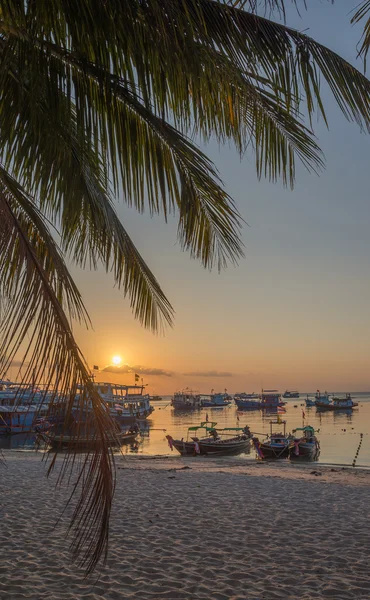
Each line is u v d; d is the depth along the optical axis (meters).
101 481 2.88
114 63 3.15
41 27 2.98
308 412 110.56
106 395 59.59
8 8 2.91
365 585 6.70
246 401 129.00
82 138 3.74
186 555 7.88
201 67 3.19
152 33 2.96
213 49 2.97
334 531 9.55
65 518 10.07
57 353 2.86
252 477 17.67
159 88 3.20
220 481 16.47
